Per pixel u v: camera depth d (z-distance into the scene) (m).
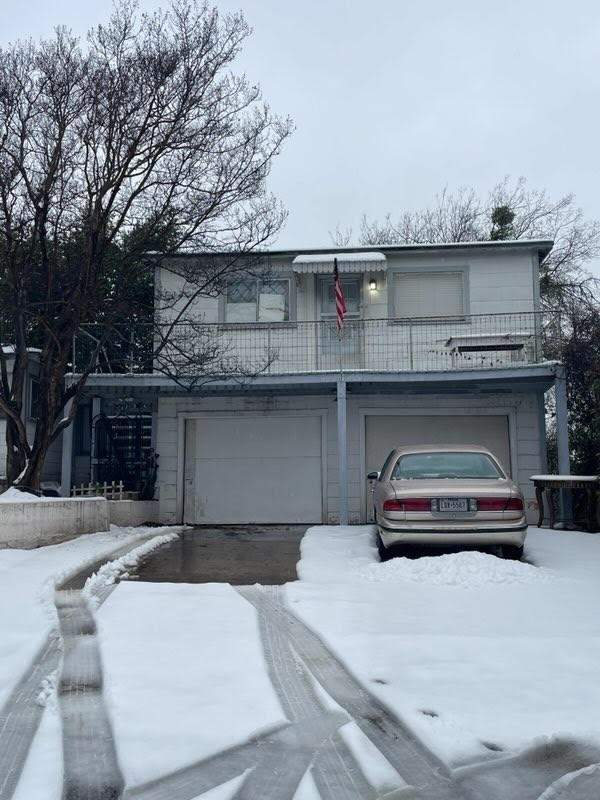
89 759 3.63
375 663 4.95
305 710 4.27
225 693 4.41
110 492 14.91
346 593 7.07
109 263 12.62
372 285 16.02
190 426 16.20
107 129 11.88
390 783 3.44
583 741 3.81
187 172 12.66
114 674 4.70
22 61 11.62
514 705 4.21
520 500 8.55
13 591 6.78
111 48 12.05
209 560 9.41
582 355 13.44
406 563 8.05
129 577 8.16
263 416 16.03
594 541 10.34
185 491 15.99
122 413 18.56
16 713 4.17
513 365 14.27
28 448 12.20
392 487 8.84
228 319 16.12
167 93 12.25
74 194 12.09
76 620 6.07
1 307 11.85
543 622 6.00
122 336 13.59
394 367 15.70
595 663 4.93
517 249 15.89
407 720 4.03
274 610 6.54
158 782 3.39
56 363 12.16
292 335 15.89
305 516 15.73
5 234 11.25
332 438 15.84
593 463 17.08
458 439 15.71
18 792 3.28
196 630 5.70
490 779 3.48
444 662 4.97
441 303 16.00
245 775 3.48
